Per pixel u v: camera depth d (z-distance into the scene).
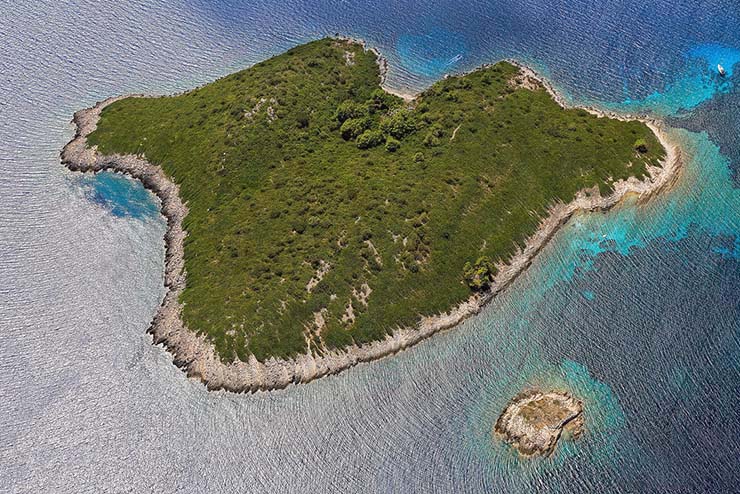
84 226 94.31
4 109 113.75
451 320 79.44
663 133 103.50
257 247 84.44
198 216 91.25
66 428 73.12
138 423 73.19
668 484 66.31
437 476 67.75
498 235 85.94
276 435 71.44
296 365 75.06
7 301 85.88
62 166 103.00
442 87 108.44
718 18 126.69
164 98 113.06
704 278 83.50
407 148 97.56
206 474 69.38
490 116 100.94
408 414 72.38
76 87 118.50
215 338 76.56
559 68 117.06
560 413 71.38
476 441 69.94
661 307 80.62
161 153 100.06
